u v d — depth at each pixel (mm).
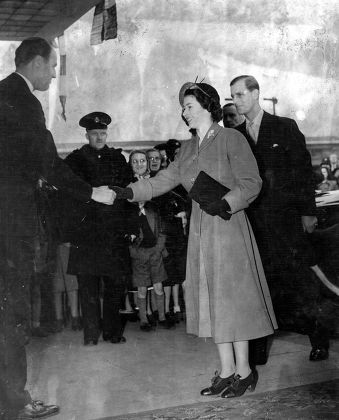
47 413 2650
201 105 2863
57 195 3301
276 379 3111
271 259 3479
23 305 2609
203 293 2885
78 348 3654
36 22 3369
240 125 3467
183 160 2969
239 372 2887
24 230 2604
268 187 3412
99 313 3842
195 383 3074
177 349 3701
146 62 4023
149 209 4078
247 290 2812
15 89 2619
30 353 3502
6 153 2582
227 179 2816
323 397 2816
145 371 3223
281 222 3449
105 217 3742
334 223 3695
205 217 2861
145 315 4188
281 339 3906
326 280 3516
